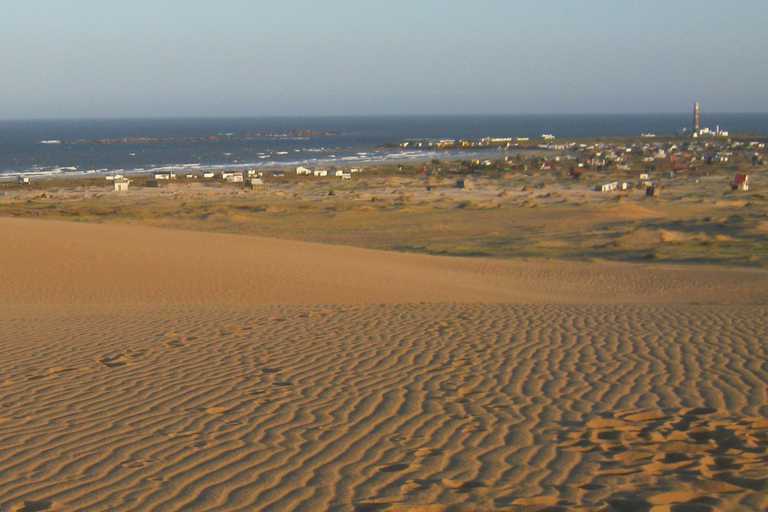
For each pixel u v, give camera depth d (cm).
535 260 3581
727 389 792
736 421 666
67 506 463
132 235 2803
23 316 1349
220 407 721
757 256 3697
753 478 507
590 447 591
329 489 496
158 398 755
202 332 1159
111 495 484
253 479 517
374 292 2020
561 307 1516
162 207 6575
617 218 5550
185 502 471
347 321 1278
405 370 891
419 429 648
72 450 583
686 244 4184
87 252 2330
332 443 605
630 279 2734
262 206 6631
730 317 1339
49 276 1994
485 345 1050
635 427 650
